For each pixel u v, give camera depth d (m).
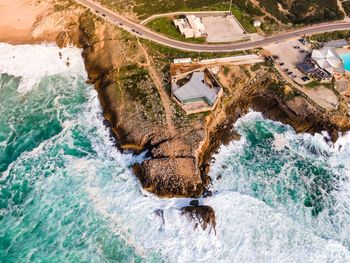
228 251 61.72
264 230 64.25
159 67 86.94
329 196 70.62
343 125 80.25
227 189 70.00
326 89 85.06
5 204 66.94
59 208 66.31
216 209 66.56
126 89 82.62
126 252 61.34
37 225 64.19
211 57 89.56
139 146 75.06
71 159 73.56
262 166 74.44
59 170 71.81
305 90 84.31
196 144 73.75
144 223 64.50
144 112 78.56
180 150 72.88
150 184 69.19
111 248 61.72
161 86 83.31
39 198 67.75
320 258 61.62
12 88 86.81
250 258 61.09
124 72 85.94
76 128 79.12
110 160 73.81
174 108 79.25
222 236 63.12
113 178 70.88
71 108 82.81
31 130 78.75
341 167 75.81
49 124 79.88
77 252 61.22
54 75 89.62
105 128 79.12
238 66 87.81
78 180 70.31
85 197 67.88
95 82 87.62
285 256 61.50
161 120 77.19
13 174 71.19
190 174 70.19
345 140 79.06
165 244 62.22
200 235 62.78
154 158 72.19
